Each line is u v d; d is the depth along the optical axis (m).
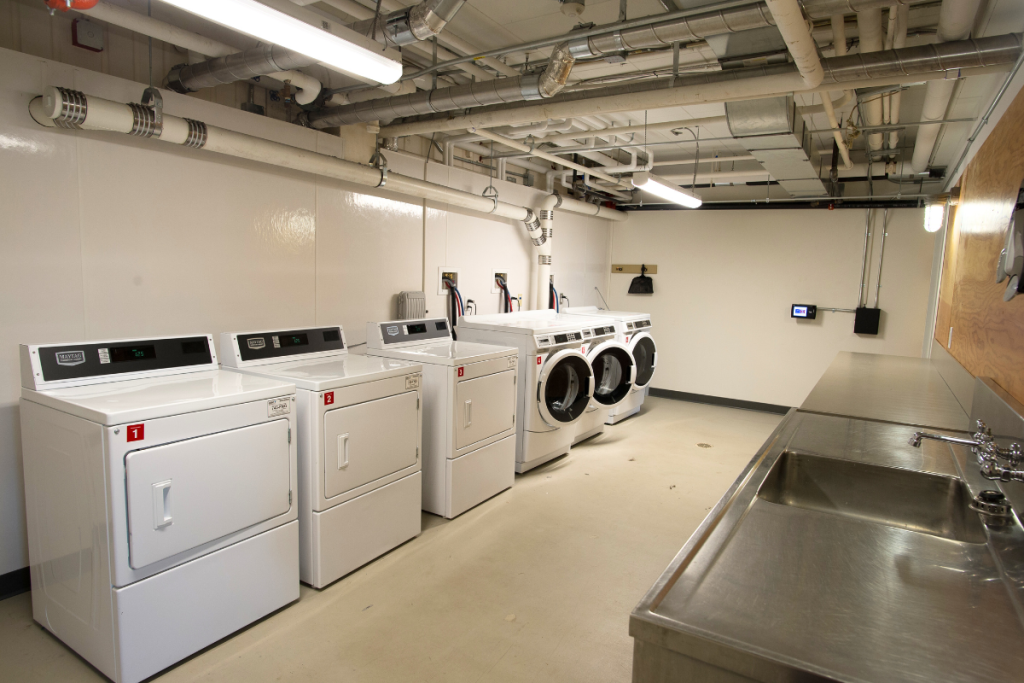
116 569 1.82
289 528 2.37
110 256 2.65
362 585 2.58
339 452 2.52
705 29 2.24
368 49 2.01
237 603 2.19
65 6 1.74
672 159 5.68
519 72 3.62
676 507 3.54
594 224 6.87
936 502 1.71
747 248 6.40
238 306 3.20
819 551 1.27
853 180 5.71
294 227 3.45
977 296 2.69
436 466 3.29
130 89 2.67
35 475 2.12
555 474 4.09
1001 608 1.07
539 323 4.55
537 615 2.39
